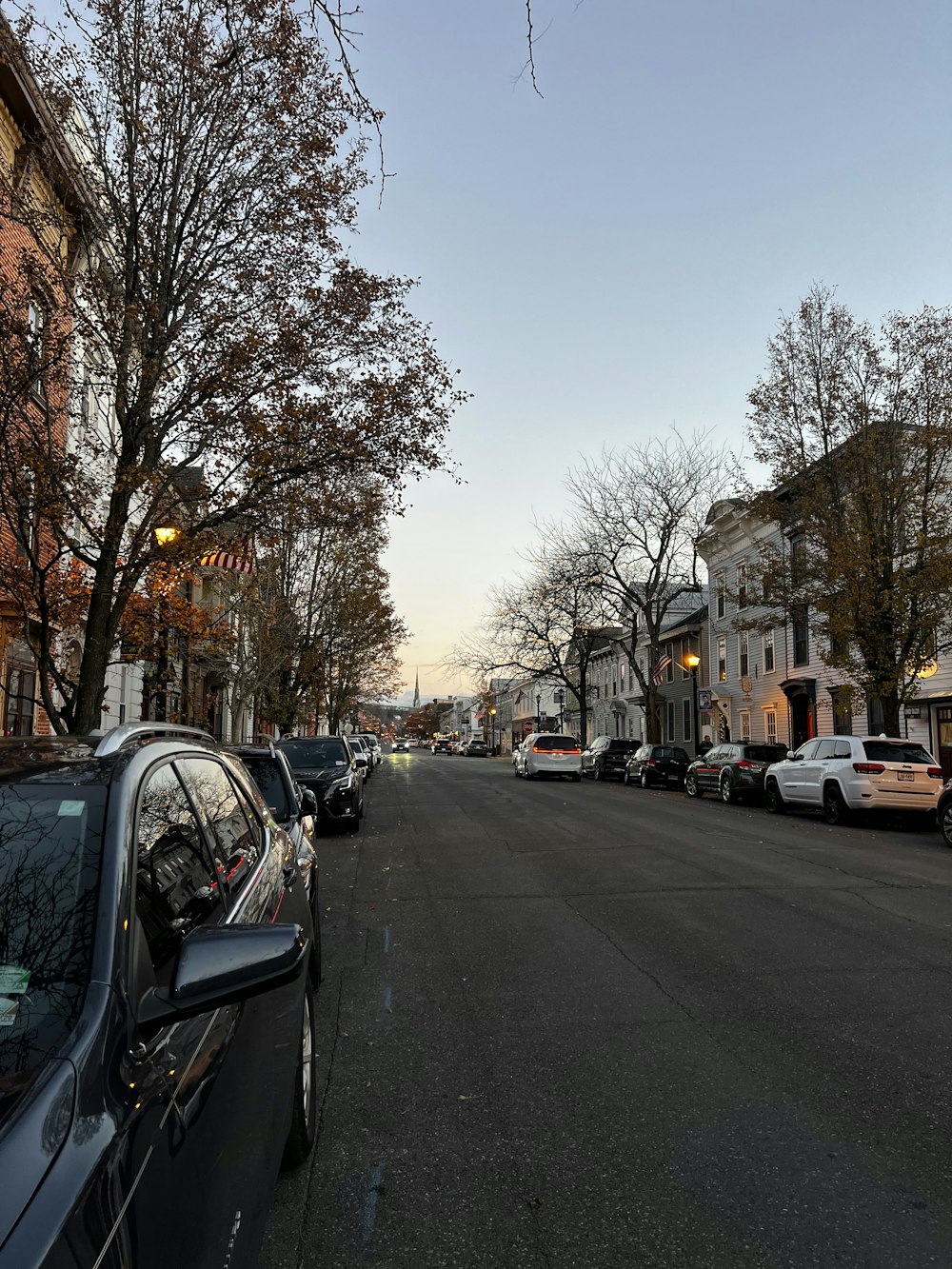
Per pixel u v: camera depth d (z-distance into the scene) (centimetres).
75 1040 184
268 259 1116
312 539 2705
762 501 2084
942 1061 485
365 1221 330
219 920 284
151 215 1054
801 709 3042
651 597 3506
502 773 3916
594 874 1072
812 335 1967
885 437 1861
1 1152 153
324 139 1090
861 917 835
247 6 1020
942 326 1836
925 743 2320
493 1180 360
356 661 3378
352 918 847
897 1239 316
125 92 1047
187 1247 183
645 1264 302
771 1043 512
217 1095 223
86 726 998
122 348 1009
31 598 1000
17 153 1111
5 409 877
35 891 218
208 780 359
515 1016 563
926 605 1847
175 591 1503
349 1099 441
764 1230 322
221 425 1059
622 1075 468
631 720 5231
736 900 913
